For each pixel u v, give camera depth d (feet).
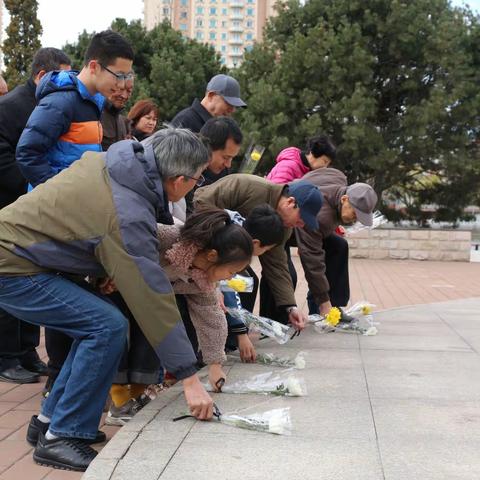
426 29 62.44
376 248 53.26
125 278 8.02
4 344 12.66
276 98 62.39
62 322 8.46
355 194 14.70
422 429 9.04
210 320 10.57
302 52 62.44
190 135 8.55
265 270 13.62
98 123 11.25
